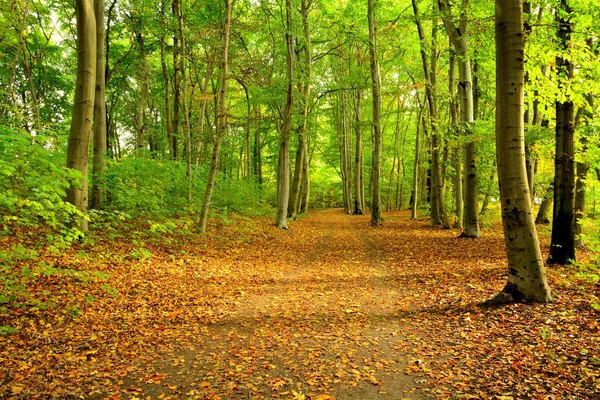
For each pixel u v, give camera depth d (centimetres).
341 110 3528
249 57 1667
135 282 796
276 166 3231
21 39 1526
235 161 3027
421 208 3294
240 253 1253
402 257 1231
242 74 1691
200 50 2028
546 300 611
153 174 1460
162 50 1991
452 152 1856
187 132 1712
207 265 1035
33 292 635
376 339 556
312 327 615
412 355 494
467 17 1115
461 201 1881
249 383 431
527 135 1215
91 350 496
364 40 2000
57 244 646
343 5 2416
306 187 3291
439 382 418
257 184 2806
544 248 1220
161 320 630
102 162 1191
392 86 2450
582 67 834
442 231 1811
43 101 2400
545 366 426
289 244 1548
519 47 584
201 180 1847
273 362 486
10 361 440
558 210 911
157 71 2341
